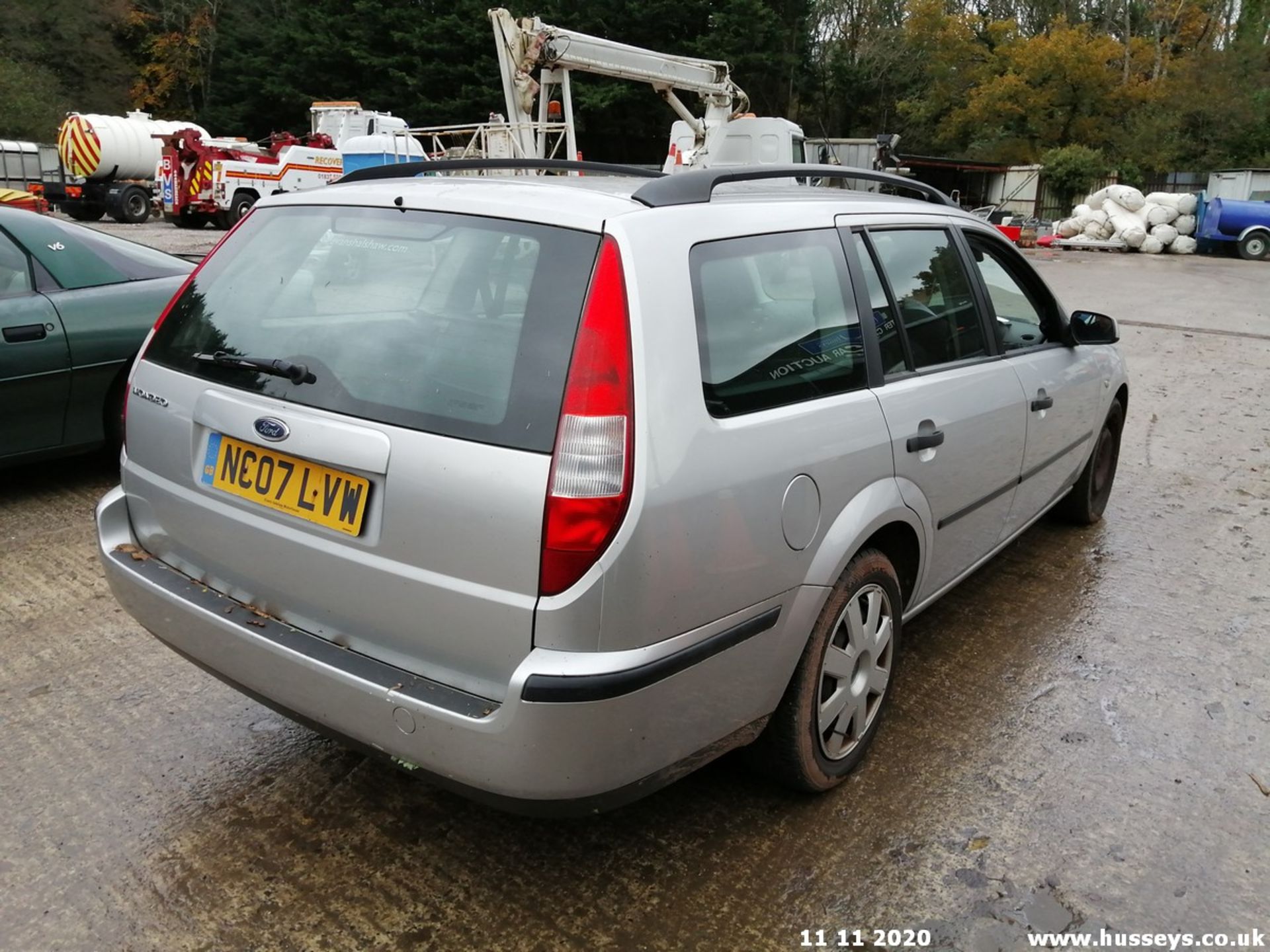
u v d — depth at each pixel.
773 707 2.46
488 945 2.23
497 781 2.00
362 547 2.15
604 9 39.50
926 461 2.90
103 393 5.03
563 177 2.70
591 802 2.05
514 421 1.99
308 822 2.64
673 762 2.18
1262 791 2.85
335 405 2.21
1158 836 2.64
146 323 5.12
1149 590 4.27
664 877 2.45
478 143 18.84
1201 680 3.49
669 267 2.15
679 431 2.06
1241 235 26.39
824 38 50.75
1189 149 40.19
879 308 2.87
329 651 2.23
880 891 2.41
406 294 2.25
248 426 2.32
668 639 2.06
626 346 2.01
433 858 2.51
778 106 46.34
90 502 5.05
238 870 2.46
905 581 3.07
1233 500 5.54
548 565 1.92
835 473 2.48
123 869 2.45
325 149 24.45
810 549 2.42
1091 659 3.63
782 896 2.38
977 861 2.52
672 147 18.28
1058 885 2.44
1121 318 13.34
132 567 2.63
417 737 2.06
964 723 3.18
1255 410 7.80
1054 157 37.50
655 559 1.99
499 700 2.02
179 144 23.61
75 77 52.41
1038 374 3.78
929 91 46.78
